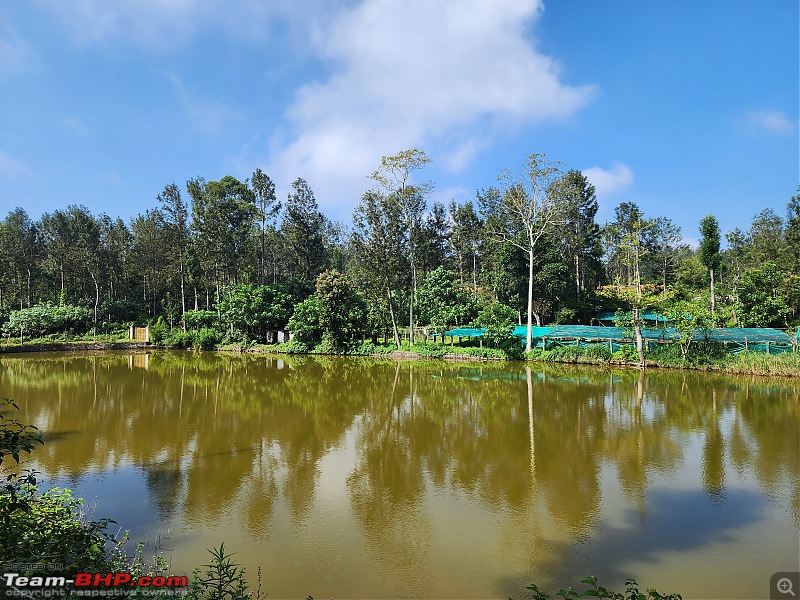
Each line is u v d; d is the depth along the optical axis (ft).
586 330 114.73
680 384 77.56
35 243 197.77
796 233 128.36
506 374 92.89
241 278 185.16
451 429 50.85
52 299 184.03
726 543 26.32
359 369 103.35
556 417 55.77
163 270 191.83
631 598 15.28
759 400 64.13
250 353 143.84
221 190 173.99
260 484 35.17
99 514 29.73
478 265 207.92
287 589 21.91
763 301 114.21
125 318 189.98
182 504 31.50
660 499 32.27
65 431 49.90
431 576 23.15
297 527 28.30
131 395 70.95
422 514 30.07
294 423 53.72
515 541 26.61
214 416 57.11
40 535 17.94
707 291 145.28
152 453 42.50
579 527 28.27
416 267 166.20
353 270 172.76
